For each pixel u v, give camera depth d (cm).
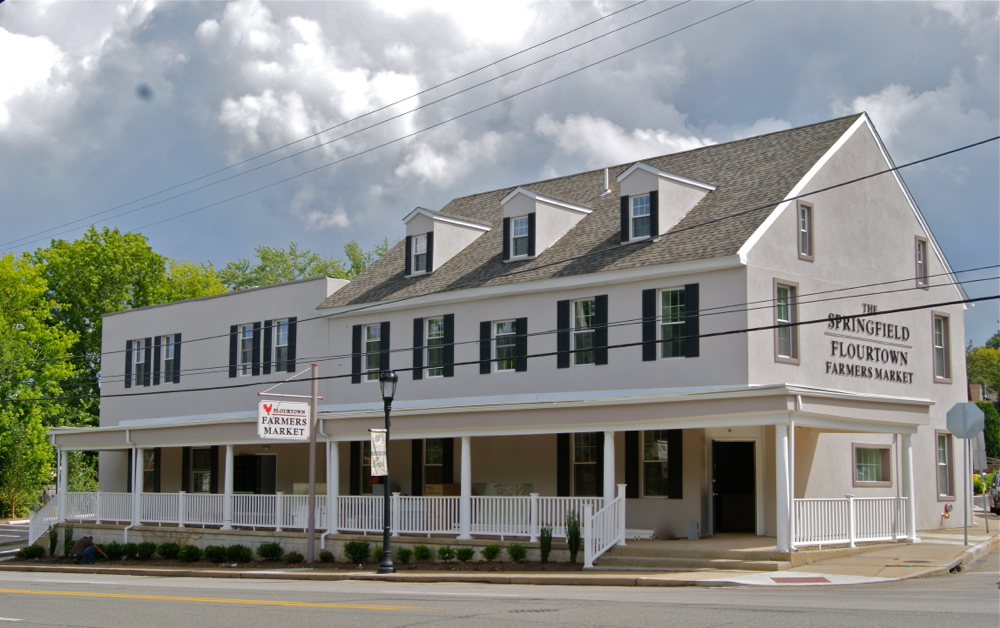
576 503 2316
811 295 2642
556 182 3562
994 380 10294
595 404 2350
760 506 2553
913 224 3114
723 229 2583
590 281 2733
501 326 2983
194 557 3050
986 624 1144
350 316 3394
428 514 2609
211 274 6675
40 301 5675
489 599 1623
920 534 2831
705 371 2484
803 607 1368
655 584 1919
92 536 3519
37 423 5431
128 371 4178
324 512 2875
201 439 3200
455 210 3797
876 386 2862
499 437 2986
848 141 2859
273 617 1380
